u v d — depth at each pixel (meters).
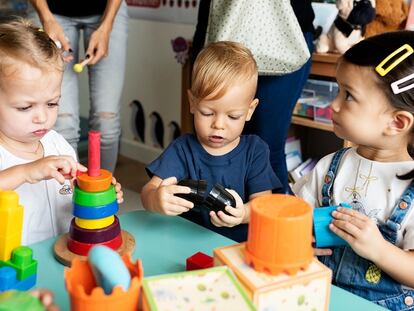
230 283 0.61
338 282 0.96
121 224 0.97
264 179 1.16
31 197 1.05
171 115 2.69
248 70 1.06
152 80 2.73
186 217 1.21
